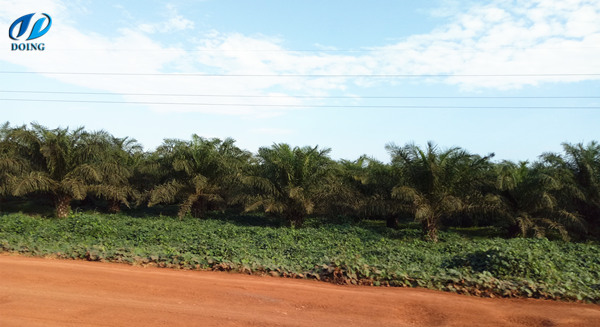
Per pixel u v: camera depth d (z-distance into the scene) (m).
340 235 16.66
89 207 26.62
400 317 6.42
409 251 13.00
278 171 20.17
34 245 11.64
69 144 21.05
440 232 20.05
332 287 8.29
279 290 7.73
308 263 10.52
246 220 23.20
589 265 11.51
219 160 22.12
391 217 22.45
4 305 5.97
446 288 8.34
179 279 8.24
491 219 21.16
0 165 19.80
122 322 5.55
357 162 25.59
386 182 19.27
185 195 22.17
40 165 21.05
